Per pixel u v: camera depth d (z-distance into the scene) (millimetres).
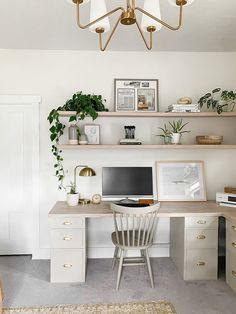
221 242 3232
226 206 2836
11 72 3078
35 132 3105
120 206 2363
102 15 1341
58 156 3023
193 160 3234
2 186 3146
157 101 3162
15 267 2900
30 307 2148
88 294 2352
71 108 2869
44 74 3107
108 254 3209
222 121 3234
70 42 2904
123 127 3158
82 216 2533
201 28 2572
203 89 3209
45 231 3154
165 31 2637
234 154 3256
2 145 3131
